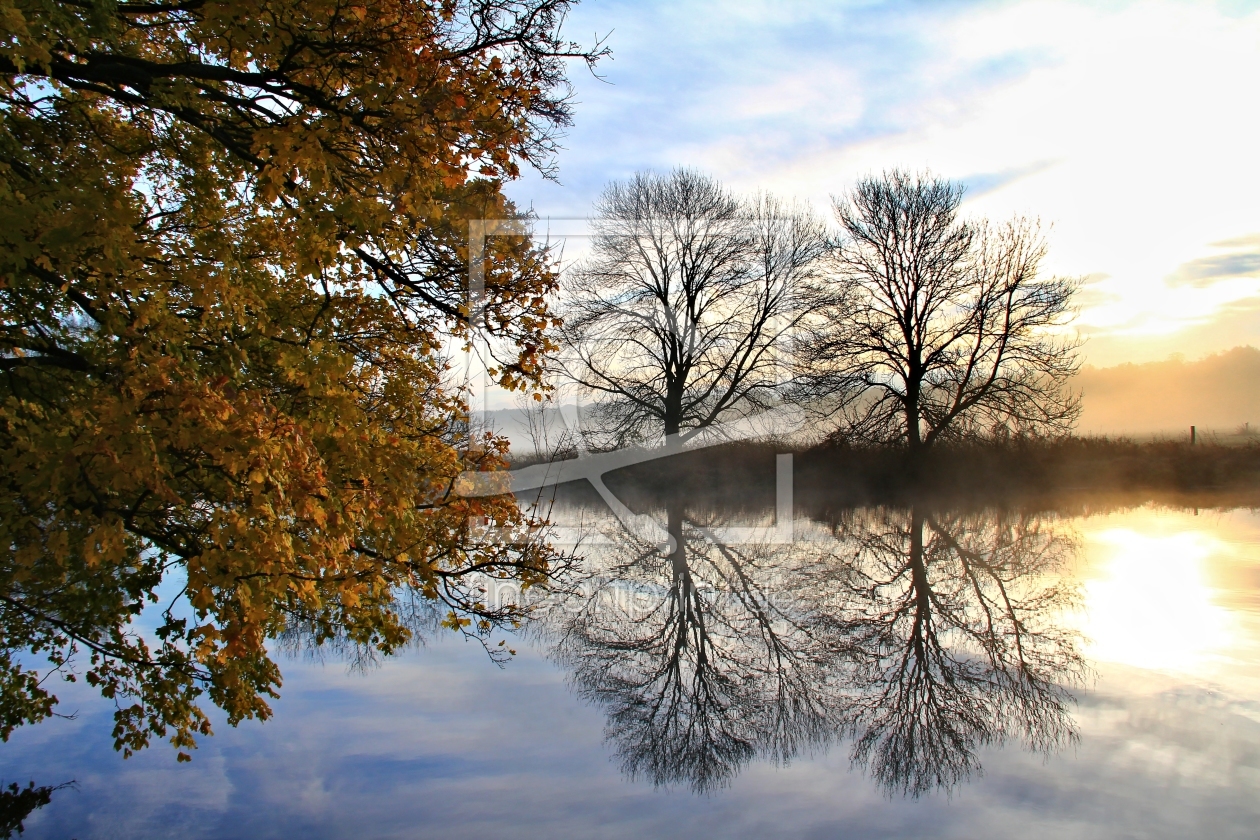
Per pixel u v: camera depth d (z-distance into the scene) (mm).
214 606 5195
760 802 8328
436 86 6094
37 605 6461
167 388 4855
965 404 33656
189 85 5219
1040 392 32844
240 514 4938
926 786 8633
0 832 7277
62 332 6348
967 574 19078
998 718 10469
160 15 6375
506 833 7535
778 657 13664
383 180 5805
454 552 9430
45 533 5395
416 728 10016
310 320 6828
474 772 8820
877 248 34719
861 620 15633
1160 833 7406
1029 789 8367
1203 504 30422
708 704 11359
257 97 6121
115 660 7246
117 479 4539
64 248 4562
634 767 9070
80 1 5102
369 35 5574
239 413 5020
